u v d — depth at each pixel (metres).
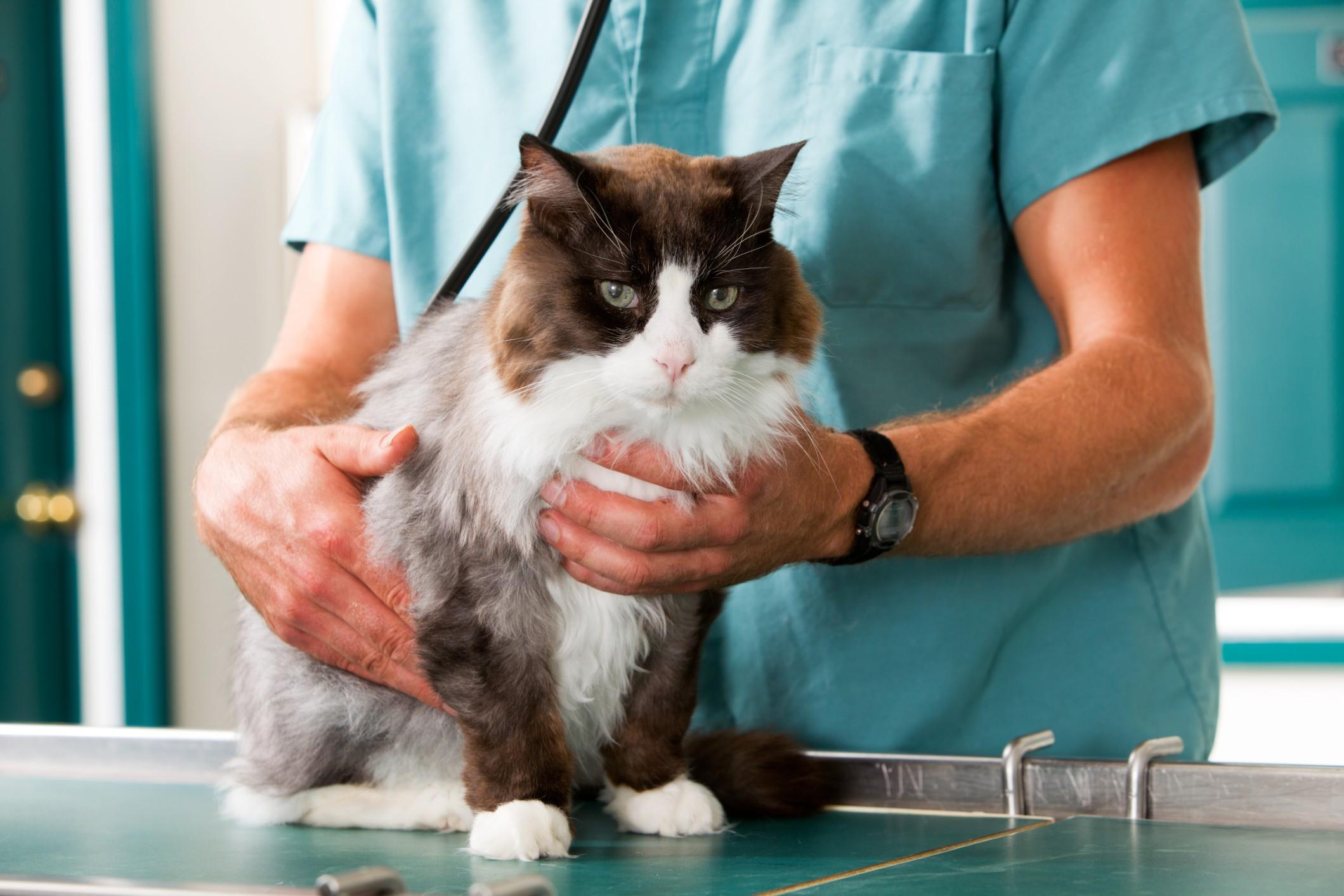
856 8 1.79
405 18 1.94
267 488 1.45
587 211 1.37
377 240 2.00
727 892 1.05
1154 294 1.69
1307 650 3.72
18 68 3.83
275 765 1.52
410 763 1.50
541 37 1.86
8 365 3.82
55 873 1.16
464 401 1.38
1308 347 3.79
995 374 1.87
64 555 3.97
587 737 1.53
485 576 1.34
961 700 1.80
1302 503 3.84
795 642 1.82
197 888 0.96
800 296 1.50
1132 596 1.85
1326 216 3.75
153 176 3.93
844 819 1.44
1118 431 1.58
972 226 1.79
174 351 4.01
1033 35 1.76
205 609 4.12
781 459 1.38
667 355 1.33
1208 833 1.25
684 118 1.85
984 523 1.54
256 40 4.24
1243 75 1.71
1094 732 1.82
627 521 1.29
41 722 3.90
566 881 1.11
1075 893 1.00
